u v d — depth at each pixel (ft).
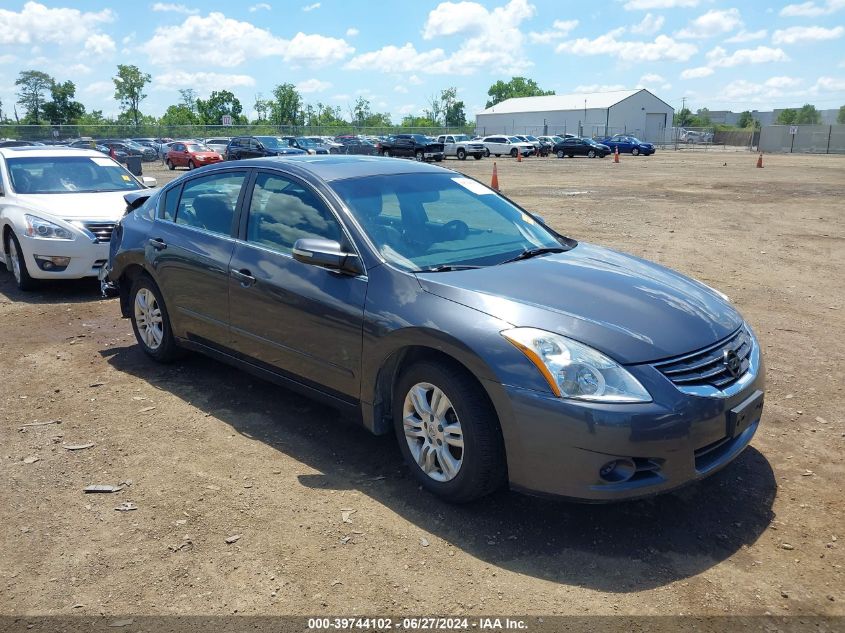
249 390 17.30
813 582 10.18
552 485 10.75
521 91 463.83
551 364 10.61
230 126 204.85
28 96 251.39
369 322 12.60
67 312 24.75
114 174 31.42
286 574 10.34
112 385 17.67
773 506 12.16
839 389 17.37
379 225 13.79
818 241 39.32
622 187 77.10
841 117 303.89
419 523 11.62
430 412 12.13
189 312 16.94
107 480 13.01
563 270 13.14
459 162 145.48
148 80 272.92
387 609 9.61
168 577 10.28
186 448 14.28
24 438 14.73
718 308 12.75
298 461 13.75
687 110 371.15
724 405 10.98
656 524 11.62
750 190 72.02
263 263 14.78
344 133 231.91
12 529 11.49
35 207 27.09
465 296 11.80
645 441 10.31
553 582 10.16
